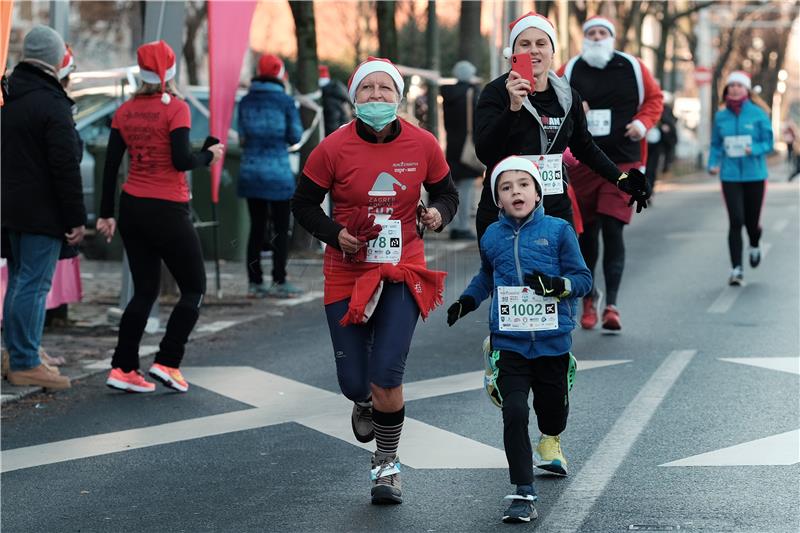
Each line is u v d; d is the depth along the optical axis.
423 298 12.35
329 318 12.58
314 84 35.44
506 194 12.08
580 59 21.59
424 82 45.47
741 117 27.50
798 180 82.69
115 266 34.06
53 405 17.19
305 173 12.44
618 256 21.59
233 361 20.20
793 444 13.98
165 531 11.67
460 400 16.75
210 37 25.12
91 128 36.41
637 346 20.30
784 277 28.67
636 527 11.27
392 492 12.23
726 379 17.58
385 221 12.31
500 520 11.65
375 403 12.26
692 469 13.10
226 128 25.88
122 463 14.16
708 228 42.62
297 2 35.22
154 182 17.77
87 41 71.94
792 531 11.02
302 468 13.77
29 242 17.72
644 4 88.75
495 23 54.94
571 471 13.16
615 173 14.27
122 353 17.86
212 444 14.91
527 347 12.04
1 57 15.05
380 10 45.50
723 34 131.50
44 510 12.45
